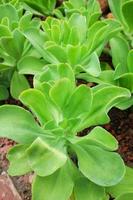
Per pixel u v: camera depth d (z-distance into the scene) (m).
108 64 0.88
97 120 0.67
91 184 0.65
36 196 0.63
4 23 0.84
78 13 0.82
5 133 0.64
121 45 0.81
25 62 0.81
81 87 0.62
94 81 0.78
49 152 0.62
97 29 0.77
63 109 0.65
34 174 0.70
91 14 0.86
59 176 0.65
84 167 0.64
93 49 0.77
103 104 0.65
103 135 0.64
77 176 0.67
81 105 0.64
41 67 0.80
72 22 0.80
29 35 0.79
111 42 0.82
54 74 0.70
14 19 0.87
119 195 0.62
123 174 0.62
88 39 0.78
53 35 0.78
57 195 0.63
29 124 0.66
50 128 0.66
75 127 0.67
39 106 0.65
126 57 0.81
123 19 0.85
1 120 0.65
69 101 0.64
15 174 0.65
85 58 0.78
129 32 0.87
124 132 0.79
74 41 0.78
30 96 0.63
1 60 0.88
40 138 0.63
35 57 0.81
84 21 0.79
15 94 0.83
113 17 0.97
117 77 0.76
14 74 0.85
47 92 0.66
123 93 0.64
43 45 0.79
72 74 0.66
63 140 0.67
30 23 0.84
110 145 0.62
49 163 0.61
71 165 0.68
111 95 0.64
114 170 0.63
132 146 0.77
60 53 0.75
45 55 0.78
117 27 0.80
